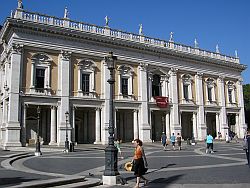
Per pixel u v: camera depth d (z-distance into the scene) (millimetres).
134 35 45219
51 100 37125
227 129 55094
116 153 12555
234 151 28719
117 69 43000
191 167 16547
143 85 45062
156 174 14203
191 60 51531
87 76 40812
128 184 12070
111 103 13234
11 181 11523
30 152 28281
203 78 53625
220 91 55875
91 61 40781
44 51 37312
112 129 12812
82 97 39281
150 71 46375
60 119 37281
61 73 38125
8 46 38156
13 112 34250
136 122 43906
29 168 16812
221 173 14094
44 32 37219
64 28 38219
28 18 36156
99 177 13648
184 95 50562
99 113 40688
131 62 44500
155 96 46781
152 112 47406
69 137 37500
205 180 12219
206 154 25391
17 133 34062
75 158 22828
